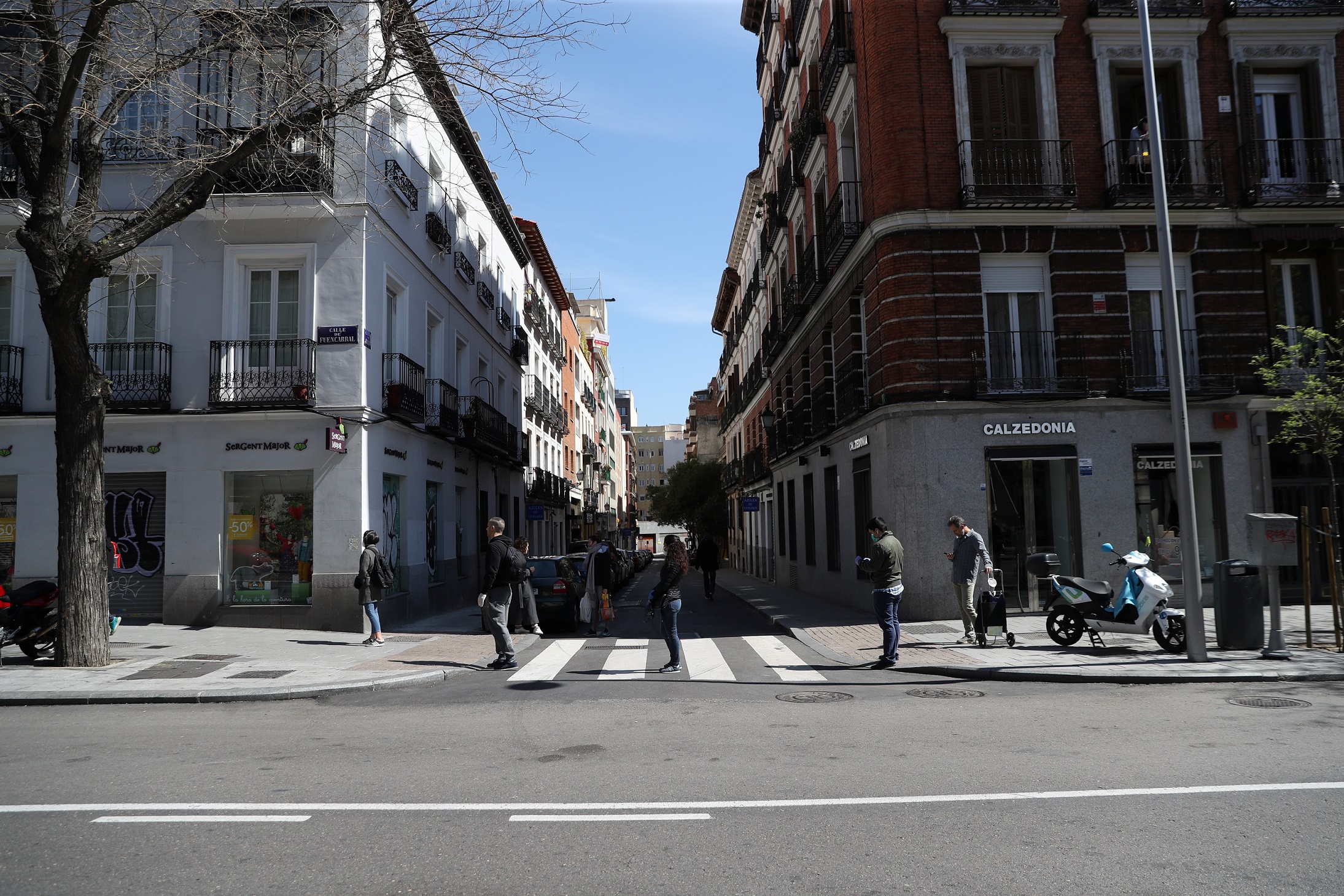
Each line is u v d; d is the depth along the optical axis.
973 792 5.02
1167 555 14.66
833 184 18.72
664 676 9.97
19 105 11.62
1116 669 9.29
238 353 15.09
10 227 15.56
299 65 10.94
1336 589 10.48
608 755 6.08
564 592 15.53
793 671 10.20
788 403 27.45
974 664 9.84
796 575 26.23
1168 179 14.97
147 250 15.23
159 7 10.98
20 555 15.24
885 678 9.62
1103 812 4.61
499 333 27.19
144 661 11.09
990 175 14.88
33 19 10.22
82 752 6.39
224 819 4.65
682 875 3.80
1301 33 15.36
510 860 4.00
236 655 11.78
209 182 10.88
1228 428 14.92
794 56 22.42
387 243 16.47
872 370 15.88
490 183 24.73
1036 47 15.05
